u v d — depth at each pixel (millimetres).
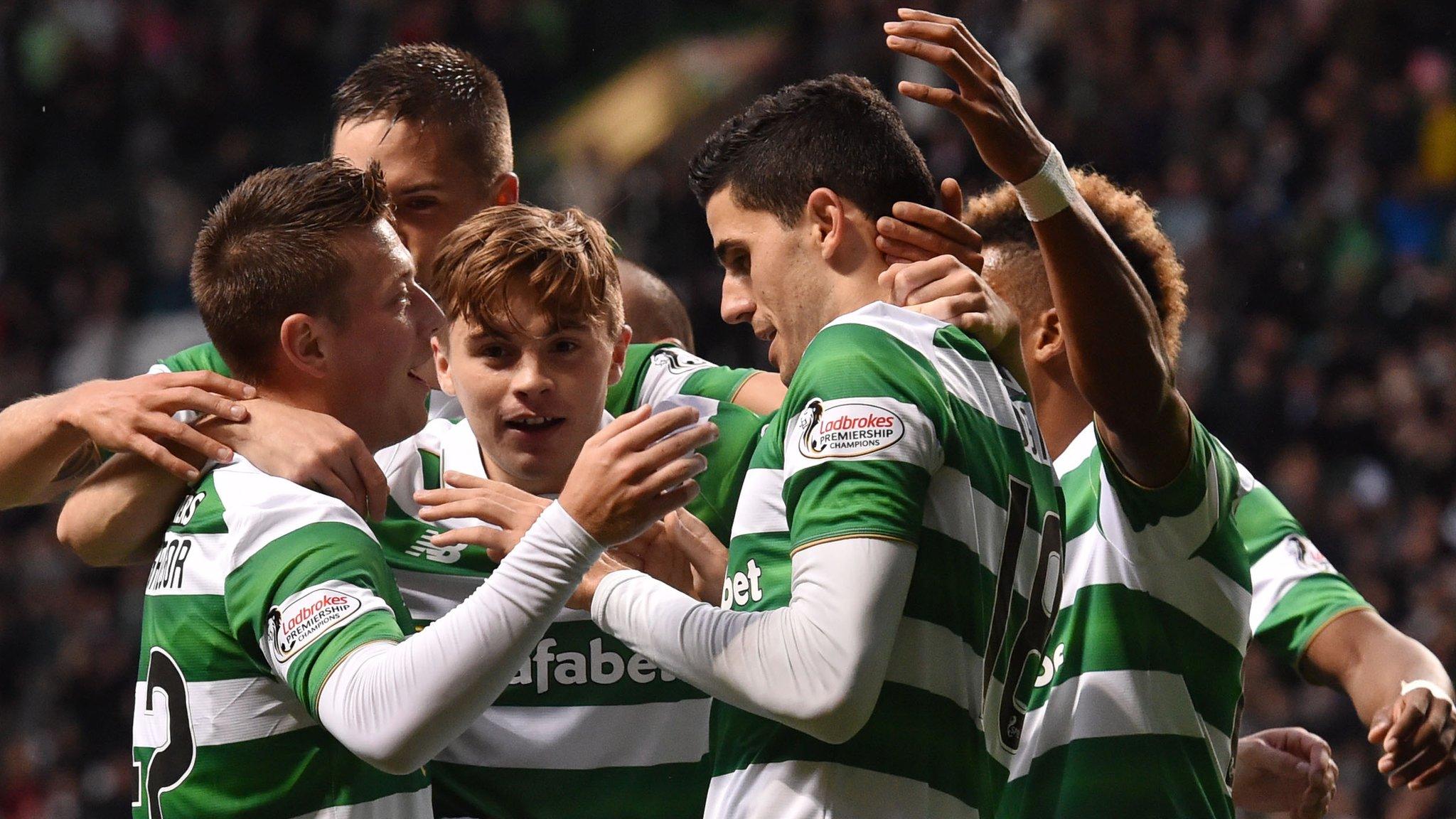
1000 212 7355
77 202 32688
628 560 6469
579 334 6492
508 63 31547
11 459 6816
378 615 5715
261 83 33500
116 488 6441
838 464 5309
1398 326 27562
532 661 6762
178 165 32844
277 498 6004
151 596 6246
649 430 5496
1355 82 30906
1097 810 6457
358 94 8250
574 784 6730
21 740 25438
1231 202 29141
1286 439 25938
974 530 5539
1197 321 26812
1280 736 8180
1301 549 7949
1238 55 31203
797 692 5121
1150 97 30203
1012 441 5867
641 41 31594
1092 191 7465
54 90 33719
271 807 5961
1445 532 24734
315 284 6383
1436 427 25859
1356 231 29062
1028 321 7168
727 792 5648
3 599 26703
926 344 5672
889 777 5383
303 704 5742
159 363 7957
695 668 5363
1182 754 6539
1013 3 30859
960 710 5512
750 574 5734
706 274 25688
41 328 31141
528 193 29562
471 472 6887
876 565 5164
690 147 29719
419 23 32156
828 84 6273
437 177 8148
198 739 5992
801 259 6039
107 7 34312
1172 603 6570
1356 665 7566
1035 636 6016
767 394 7426
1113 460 6398
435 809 6754
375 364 6508
